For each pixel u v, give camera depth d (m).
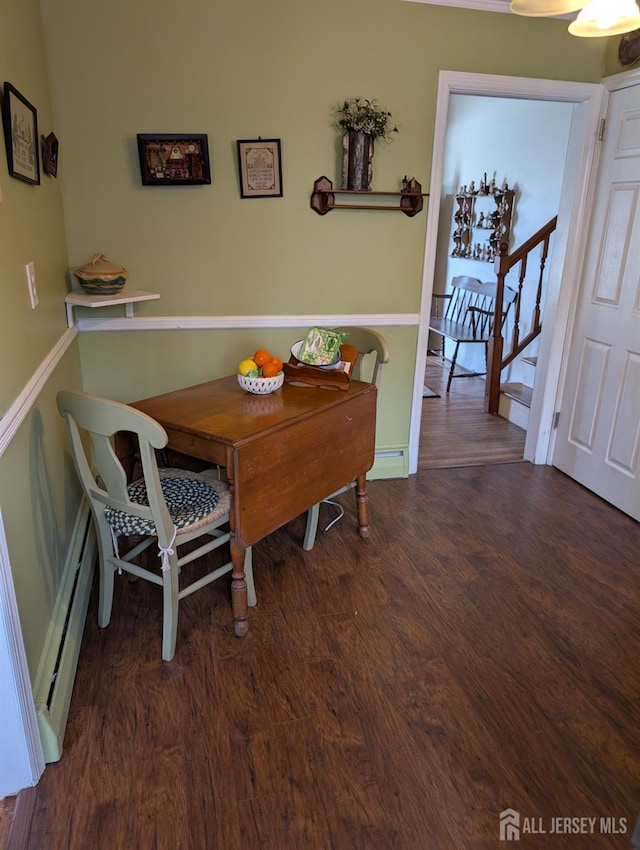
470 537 2.65
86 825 1.36
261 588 2.25
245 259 2.75
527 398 4.08
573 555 2.52
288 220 2.74
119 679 1.79
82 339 2.71
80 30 2.33
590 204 2.97
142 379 2.82
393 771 1.50
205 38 2.44
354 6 2.53
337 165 2.72
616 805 1.43
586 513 2.89
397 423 3.20
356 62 2.60
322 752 1.55
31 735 1.43
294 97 2.58
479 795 1.44
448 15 2.62
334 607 2.15
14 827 1.36
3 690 1.34
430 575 2.35
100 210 2.55
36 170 1.92
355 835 1.34
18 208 1.66
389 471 3.24
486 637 2.00
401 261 2.92
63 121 2.41
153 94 2.46
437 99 2.72
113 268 2.47
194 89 2.49
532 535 2.68
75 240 2.56
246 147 2.59
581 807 1.42
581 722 1.66
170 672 1.82
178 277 2.71
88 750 1.55
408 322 3.02
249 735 1.60
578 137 2.92
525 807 1.42
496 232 5.00
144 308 2.73
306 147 2.66
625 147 2.72
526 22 2.70
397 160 2.77
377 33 2.58
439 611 2.13
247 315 2.84
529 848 1.33
